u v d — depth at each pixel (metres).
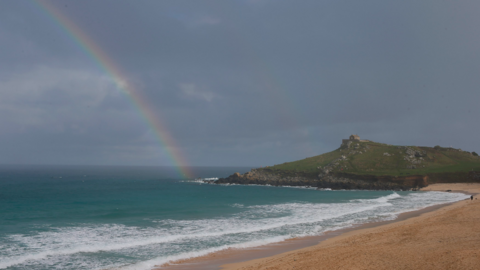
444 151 155.25
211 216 47.94
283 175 146.25
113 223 41.81
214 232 35.28
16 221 43.75
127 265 23.08
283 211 53.19
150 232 35.72
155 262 23.59
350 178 126.44
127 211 54.16
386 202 67.44
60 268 22.70
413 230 30.30
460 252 19.56
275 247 27.86
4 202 70.38
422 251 21.06
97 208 58.88
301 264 20.20
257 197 83.44
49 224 41.25
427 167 130.62
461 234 26.80
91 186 129.12
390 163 139.50
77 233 35.19
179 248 28.19
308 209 55.88
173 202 70.12
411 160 139.00
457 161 141.00
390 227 34.94
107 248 28.06
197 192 100.81
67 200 74.75
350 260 20.20
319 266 19.34
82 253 26.52
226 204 65.69
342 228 36.66
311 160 167.25
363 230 34.72
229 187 125.31
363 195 88.69
